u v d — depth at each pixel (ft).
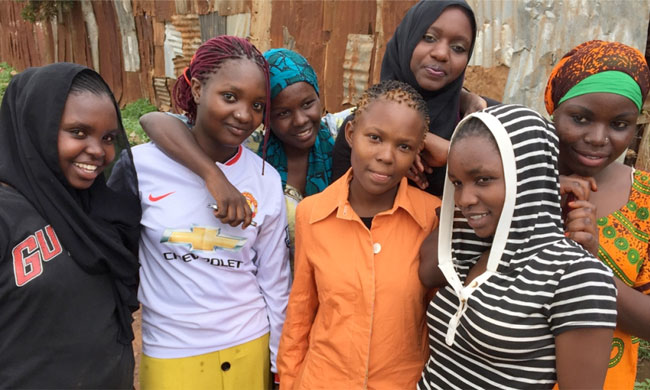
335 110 18.70
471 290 4.82
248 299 6.72
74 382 5.38
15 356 5.13
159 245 6.37
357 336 5.72
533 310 4.46
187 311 6.36
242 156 6.90
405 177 6.28
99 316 5.59
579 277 4.31
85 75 5.44
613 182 5.44
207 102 6.15
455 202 4.95
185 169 6.48
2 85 37.83
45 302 5.15
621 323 5.01
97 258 5.50
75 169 5.35
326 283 5.89
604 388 5.44
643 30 11.70
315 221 6.11
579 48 5.54
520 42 13.43
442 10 6.70
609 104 4.98
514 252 4.69
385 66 7.82
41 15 32.86
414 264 5.81
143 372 6.63
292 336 6.35
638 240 5.18
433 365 5.45
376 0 16.67
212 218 6.46
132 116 28.19
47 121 5.15
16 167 5.38
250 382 6.72
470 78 14.55
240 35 21.99
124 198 6.15
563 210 5.42
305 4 18.66
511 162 4.52
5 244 4.99
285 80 7.03
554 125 5.48
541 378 4.60
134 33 29.07
